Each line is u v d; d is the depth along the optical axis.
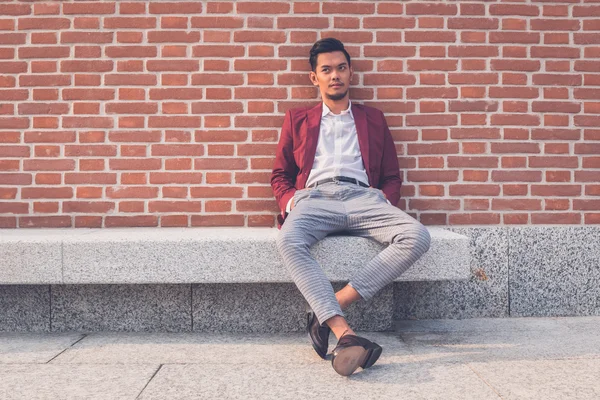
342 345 2.21
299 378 2.22
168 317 3.09
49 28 3.48
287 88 3.52
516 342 2.79
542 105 3.52
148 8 3.49
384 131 3.34
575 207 3.51
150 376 2.25
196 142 3.49
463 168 3.52
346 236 2.90
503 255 3.44
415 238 2.60
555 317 3.42
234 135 3.50
